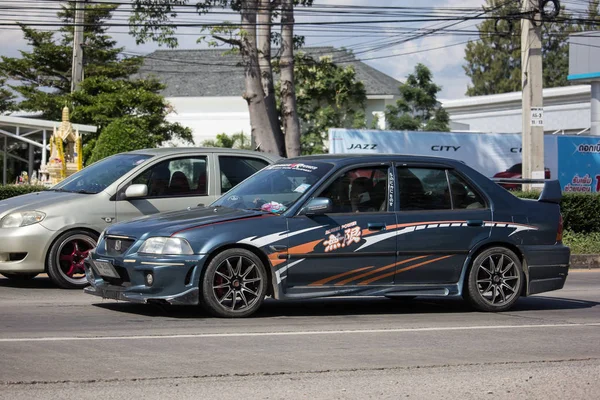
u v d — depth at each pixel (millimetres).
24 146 49719
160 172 12453
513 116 53250
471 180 10430
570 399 6141
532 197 21328
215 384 6273
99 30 56906
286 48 29312
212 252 9133
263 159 13133
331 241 9555
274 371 6730
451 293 10148
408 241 9898
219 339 8047
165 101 51656
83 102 47031
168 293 9008
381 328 8953
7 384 6152
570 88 49812
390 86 58562
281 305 10719
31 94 56375
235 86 65062
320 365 6992
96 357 7121
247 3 27703
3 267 11836
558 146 36406
